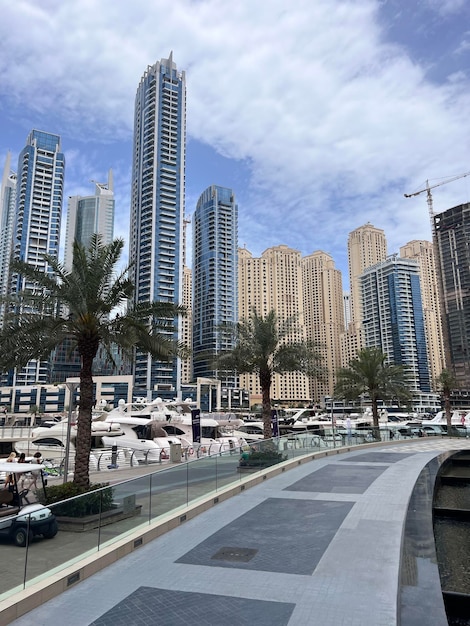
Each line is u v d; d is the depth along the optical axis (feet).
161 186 518.78
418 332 593.42
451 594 26.78
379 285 615.57
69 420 67.51
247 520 40.81
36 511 25.59
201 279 579.89
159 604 23.16
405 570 27.17
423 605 22.26
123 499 33.81
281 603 22.88
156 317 62.34
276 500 49.62
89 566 27.66
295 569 27.81
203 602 23.25
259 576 26.78
